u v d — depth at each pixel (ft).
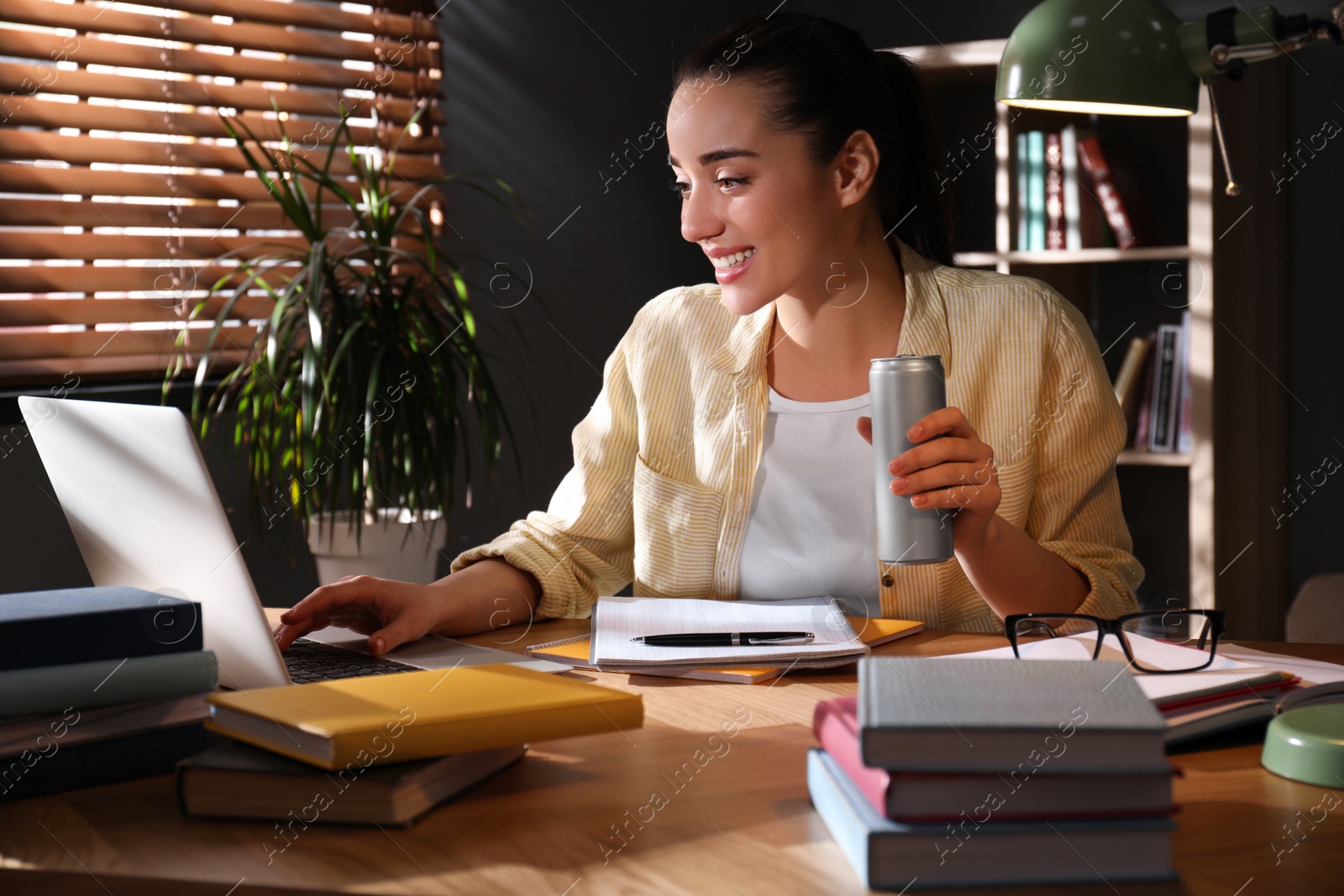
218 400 7.63
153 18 7.44
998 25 10.15
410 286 7.45
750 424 4.48
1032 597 3.73
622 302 10.16
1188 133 8.80
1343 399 8.74
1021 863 1.90
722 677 3.23
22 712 2.39
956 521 3.39
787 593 4.41
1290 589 8.97
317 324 6.75
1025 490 4.30
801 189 4.03
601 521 4.66
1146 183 9.01
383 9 8.61
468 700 2.41
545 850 2.08
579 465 4.81
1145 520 9.06
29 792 2.38
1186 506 8.91
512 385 9.36
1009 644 3.43
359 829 2.18
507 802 2.32
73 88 7.09
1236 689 2.67
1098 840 1.91
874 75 4.29
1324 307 8.76
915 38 10.55
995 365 4.37
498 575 4.12
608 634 3.52
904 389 3.12
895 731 1.92
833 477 4.39
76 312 7.10
